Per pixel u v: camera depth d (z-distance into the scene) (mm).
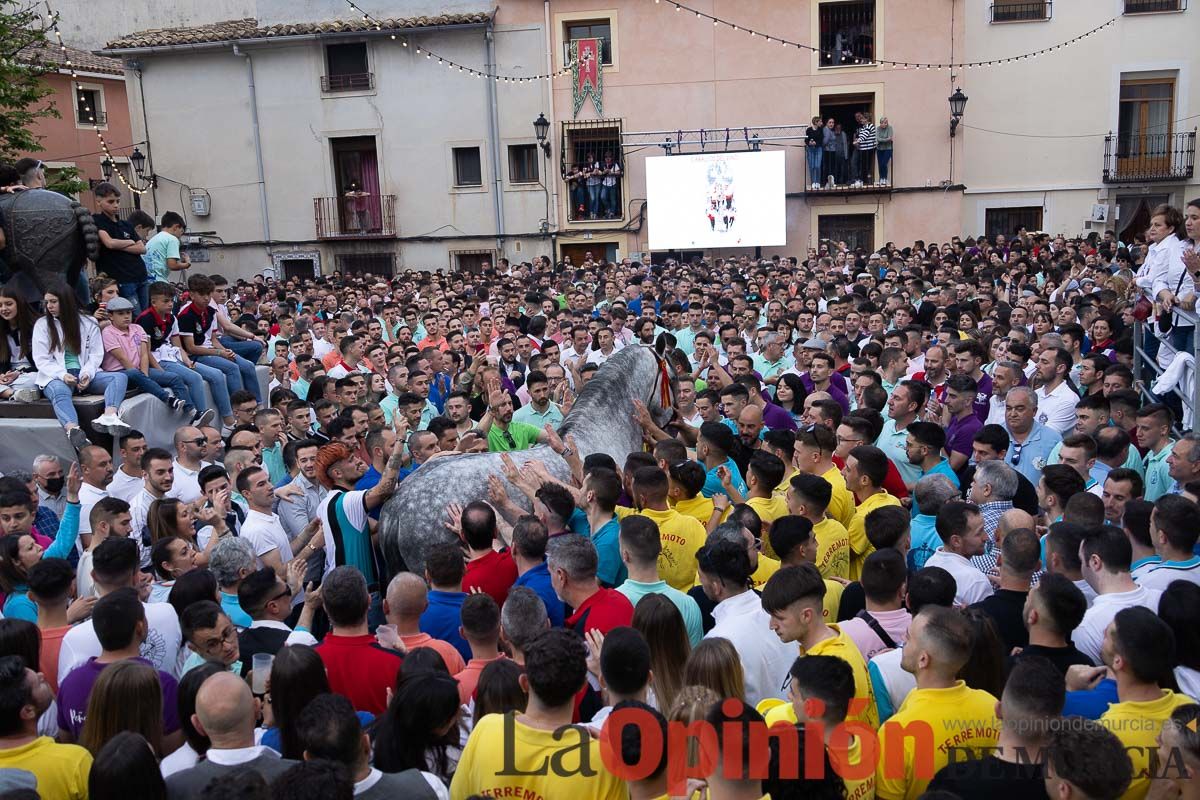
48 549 6234
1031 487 6809
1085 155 27234
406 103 27359
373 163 28141
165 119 28312
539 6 26547
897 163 26344
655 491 5895
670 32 26453
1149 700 3867
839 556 5926
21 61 21391
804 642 4336
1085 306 12289
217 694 3713
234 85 27891
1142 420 7199
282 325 14008
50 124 27953
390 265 28188
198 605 4535
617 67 26703
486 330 12766
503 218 27391
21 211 8641
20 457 8203
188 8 31172
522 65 26797
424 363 10797
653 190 26016
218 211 28406
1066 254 20641
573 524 6285
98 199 10031
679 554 5863
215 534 6211
